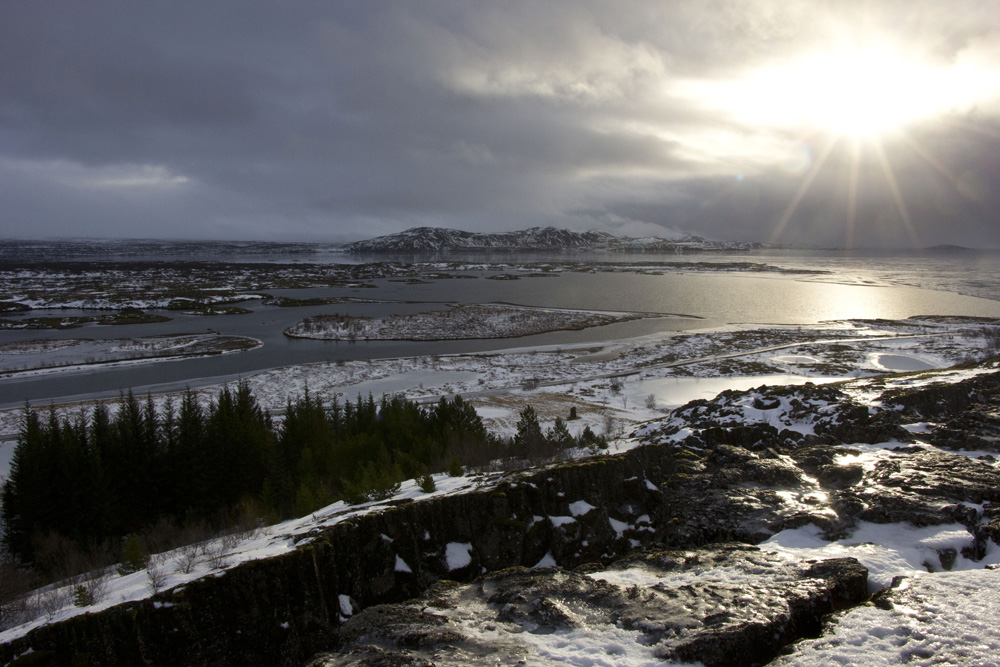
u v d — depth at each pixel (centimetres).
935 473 2255
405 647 1386
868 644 1238
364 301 17962
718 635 1289
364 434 4362
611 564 1903
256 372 8644
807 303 16050
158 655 1528
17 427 6066
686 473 2511
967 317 12475
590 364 8781
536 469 2400
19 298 18000
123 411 4281
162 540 3266
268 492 3359
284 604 1697
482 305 16075
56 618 1553
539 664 1259
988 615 1288
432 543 2064
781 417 3666
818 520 1941
